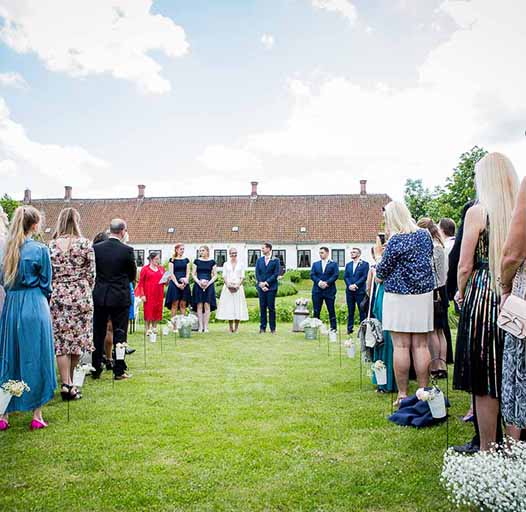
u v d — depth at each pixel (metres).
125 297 6.21
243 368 6.79
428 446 3.64
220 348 8.72
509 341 2.70
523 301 2.57
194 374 6.39
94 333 6.18
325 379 6.03
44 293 4.41
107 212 44.19
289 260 40.25
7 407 4.12
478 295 3.13
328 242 39.91
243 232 40.97
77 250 5.23
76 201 46.06
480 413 3.13
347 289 11.06
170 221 42.72
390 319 4.66
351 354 7.09
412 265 4.59
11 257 4.23
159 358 7.64
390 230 4.78
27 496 2.90
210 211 43.12
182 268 11.40
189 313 11.60
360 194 43.38
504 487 2.34
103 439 3.86
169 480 3.10
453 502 2.72
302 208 42.59
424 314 4.58
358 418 4.36
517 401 2.64
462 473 2.47
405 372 4.70
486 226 3.19
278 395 5.21
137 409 4.71
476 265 3.24
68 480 3.12
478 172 3.32
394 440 3.77
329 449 3.60
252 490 2.95
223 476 3.15
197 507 2.76
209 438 3.86
